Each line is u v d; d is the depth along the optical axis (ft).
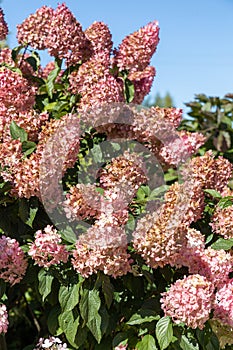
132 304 8.59
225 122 13.89
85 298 8.06
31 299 11.10
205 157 8.95
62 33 9.32
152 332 8.25
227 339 8.46
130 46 9.38
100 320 8.09
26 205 8.30
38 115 8.82
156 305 8.34
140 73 9.62
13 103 8.80
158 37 9.46
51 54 9.48
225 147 13.52
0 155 8.25
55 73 9.53
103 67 8.99
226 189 9.18
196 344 8.03
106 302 8.05
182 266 8.56
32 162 8.11
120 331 8.64
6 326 7.97
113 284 8.62
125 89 9.46
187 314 7.68
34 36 9.54
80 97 9.27
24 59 9.91
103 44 9.60
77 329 8.35
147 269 8.27
